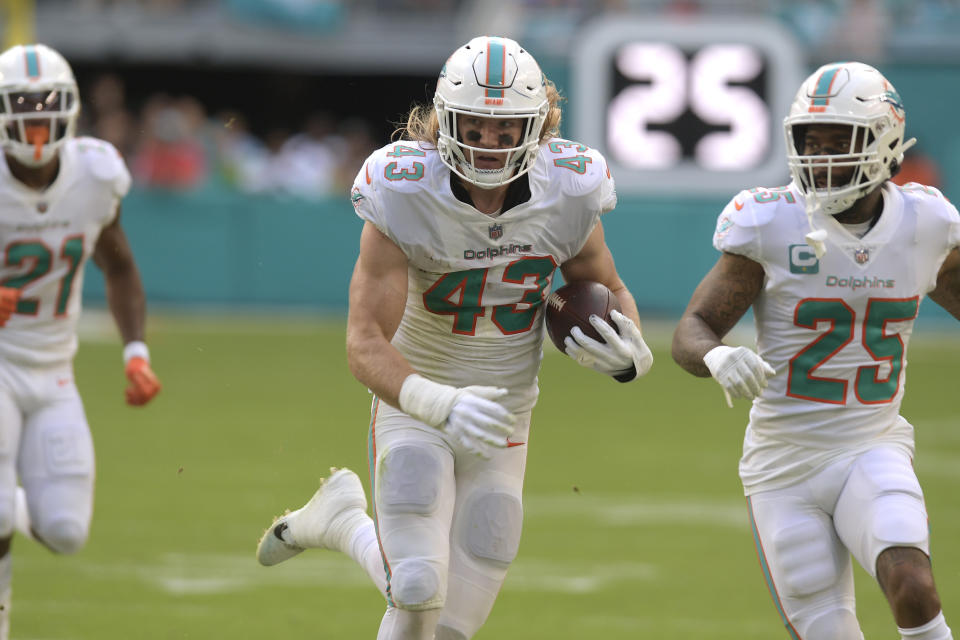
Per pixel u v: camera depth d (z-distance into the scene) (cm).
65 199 1483
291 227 5000
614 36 4703
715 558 2023
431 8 5884
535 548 2075
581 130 4750
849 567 1228
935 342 4738
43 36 5844
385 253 1202
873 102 1191
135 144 5062
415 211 1186
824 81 1205
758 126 4697
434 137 1214
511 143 1162
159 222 4962
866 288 1219
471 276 1219
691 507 2366
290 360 4084
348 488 1404
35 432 1459
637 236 4803
